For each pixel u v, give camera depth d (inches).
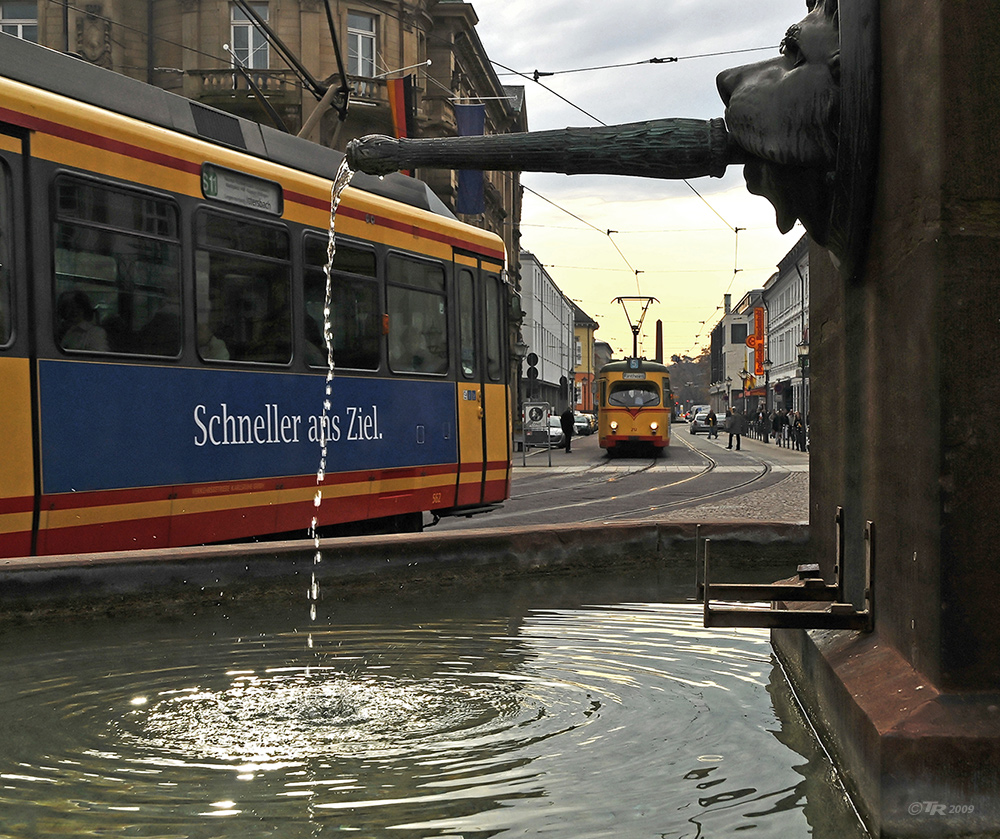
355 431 403.5
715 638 188.5
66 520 285.6
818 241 138.0
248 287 354.0
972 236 99.0
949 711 96.7
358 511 405.1
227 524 343.3
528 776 111.4
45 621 187.6
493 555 243.0
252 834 94.5
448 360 466.3
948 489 99.1
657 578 259.3
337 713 137.3
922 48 104.0
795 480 946.7
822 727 125.3
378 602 219.0
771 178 131.0
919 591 104.9
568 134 132.4
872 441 127.8
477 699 145.7
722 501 699.4
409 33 1391.5
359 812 100.2
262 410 357.4
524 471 1221.7
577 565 258.1
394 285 430.9
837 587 145.6
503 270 519.5
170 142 323.6
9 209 272.5
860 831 96.3
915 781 94.0
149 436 312.0
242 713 137.6
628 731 128.9
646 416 1627.7
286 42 1279.5
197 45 1269.7
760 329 3326.8
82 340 291.3
